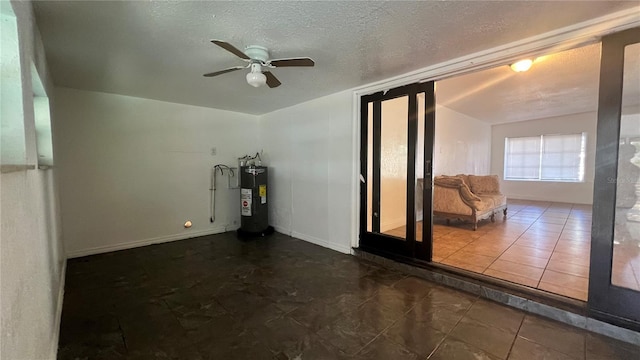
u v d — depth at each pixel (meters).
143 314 2.21
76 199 3.53
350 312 2.23
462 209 4.66
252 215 4.59
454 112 6.25
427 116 2.98
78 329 2.00
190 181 4.48
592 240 2.01
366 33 2.08
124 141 3.85
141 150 4.00
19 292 0.98
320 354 1.74
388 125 4.07
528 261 3.09
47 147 2.38
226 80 3.18
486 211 4.81
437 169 5.67
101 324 2.07
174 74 2.97
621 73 1.88
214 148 4.73
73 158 3.50
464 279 2.64
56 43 2.19
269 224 5.11
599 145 1.97
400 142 4.25
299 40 2.20
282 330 1.99
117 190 3.82
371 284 2.74
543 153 7.47
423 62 2.69
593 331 1.95
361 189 3.63
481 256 3.26
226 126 4.86
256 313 2.22
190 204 4.49
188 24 1.93
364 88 3.42
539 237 4.08
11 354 0.87
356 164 3.62
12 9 1.11
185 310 2.27
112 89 3.52
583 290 2.35
